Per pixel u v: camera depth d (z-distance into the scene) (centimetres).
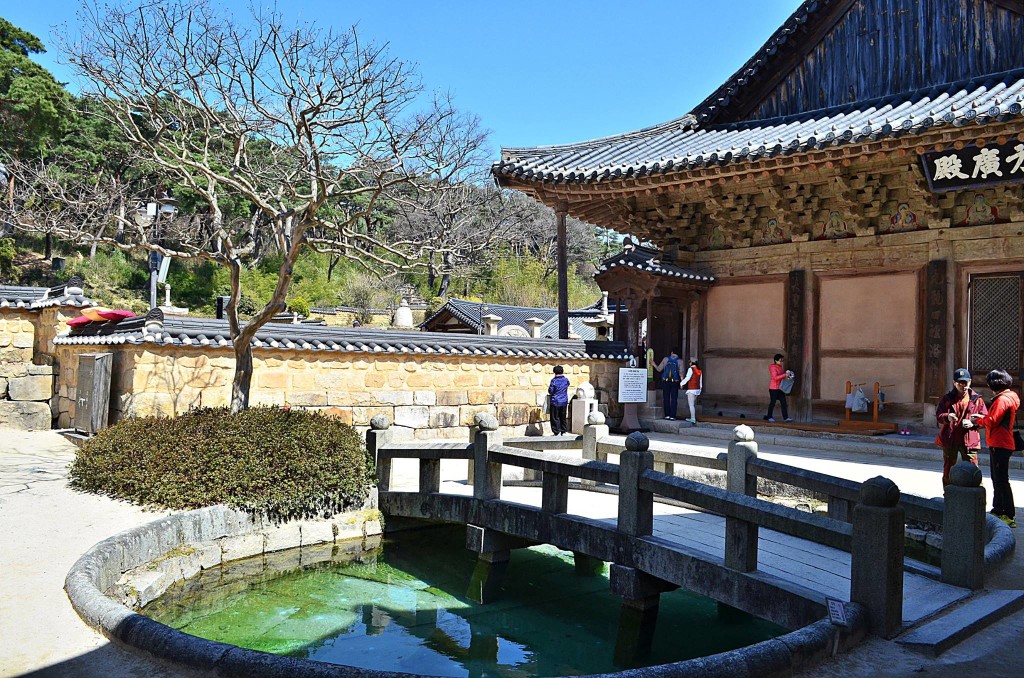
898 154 1072
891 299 1304
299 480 724
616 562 603
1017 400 655
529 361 1398
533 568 770
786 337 1426
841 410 1352
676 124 1575
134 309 3456
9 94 2795
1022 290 1158
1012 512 656
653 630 596
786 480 635
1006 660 370
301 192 1684
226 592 648
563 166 1407
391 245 969
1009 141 970
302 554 713
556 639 601
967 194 1216
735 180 1244
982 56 1236
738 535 515
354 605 655
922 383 1258
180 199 2952
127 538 547
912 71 1313
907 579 506
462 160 975
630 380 1441
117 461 718
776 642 347
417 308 4041
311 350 1124
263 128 940
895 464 1057
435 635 600
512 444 873
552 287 4725
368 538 769
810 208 1373
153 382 984
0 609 416
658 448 862
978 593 471
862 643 389
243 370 854
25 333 1338
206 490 674
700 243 1580
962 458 680
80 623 396
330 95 798
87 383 1084
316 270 4300
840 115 1320
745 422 1415
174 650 336
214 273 3944
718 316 1541
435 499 768
